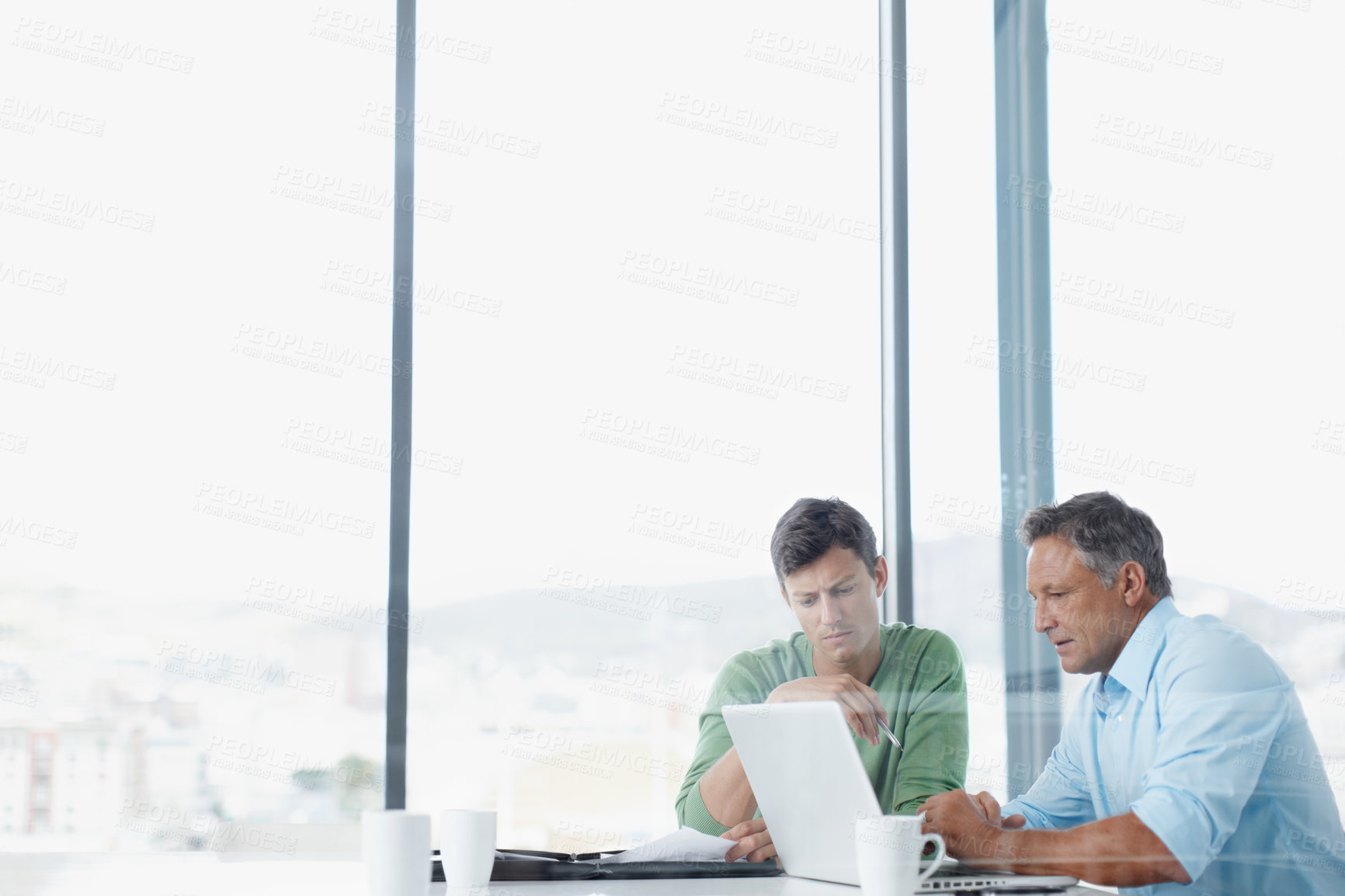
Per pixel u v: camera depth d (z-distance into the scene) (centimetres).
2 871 135
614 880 137
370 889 108
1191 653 153
